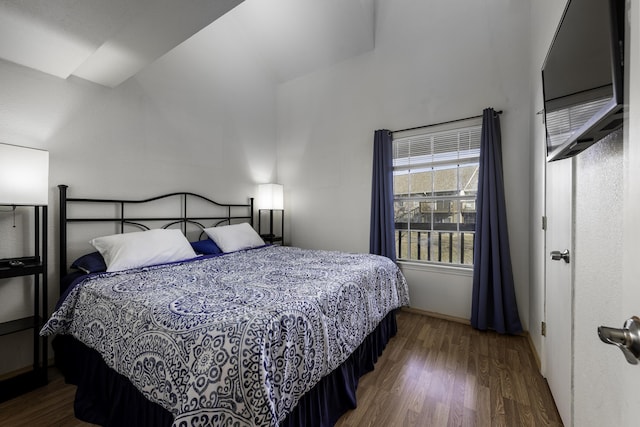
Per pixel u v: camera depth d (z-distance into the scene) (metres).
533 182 2.36
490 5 2.75
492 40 2.74
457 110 2.92
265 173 4.10
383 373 1.96
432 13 3.05
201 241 2.99
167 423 1.11
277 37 3.72
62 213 2.14
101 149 2.42
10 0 1.38
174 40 1.81
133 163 2.63
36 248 1.98
